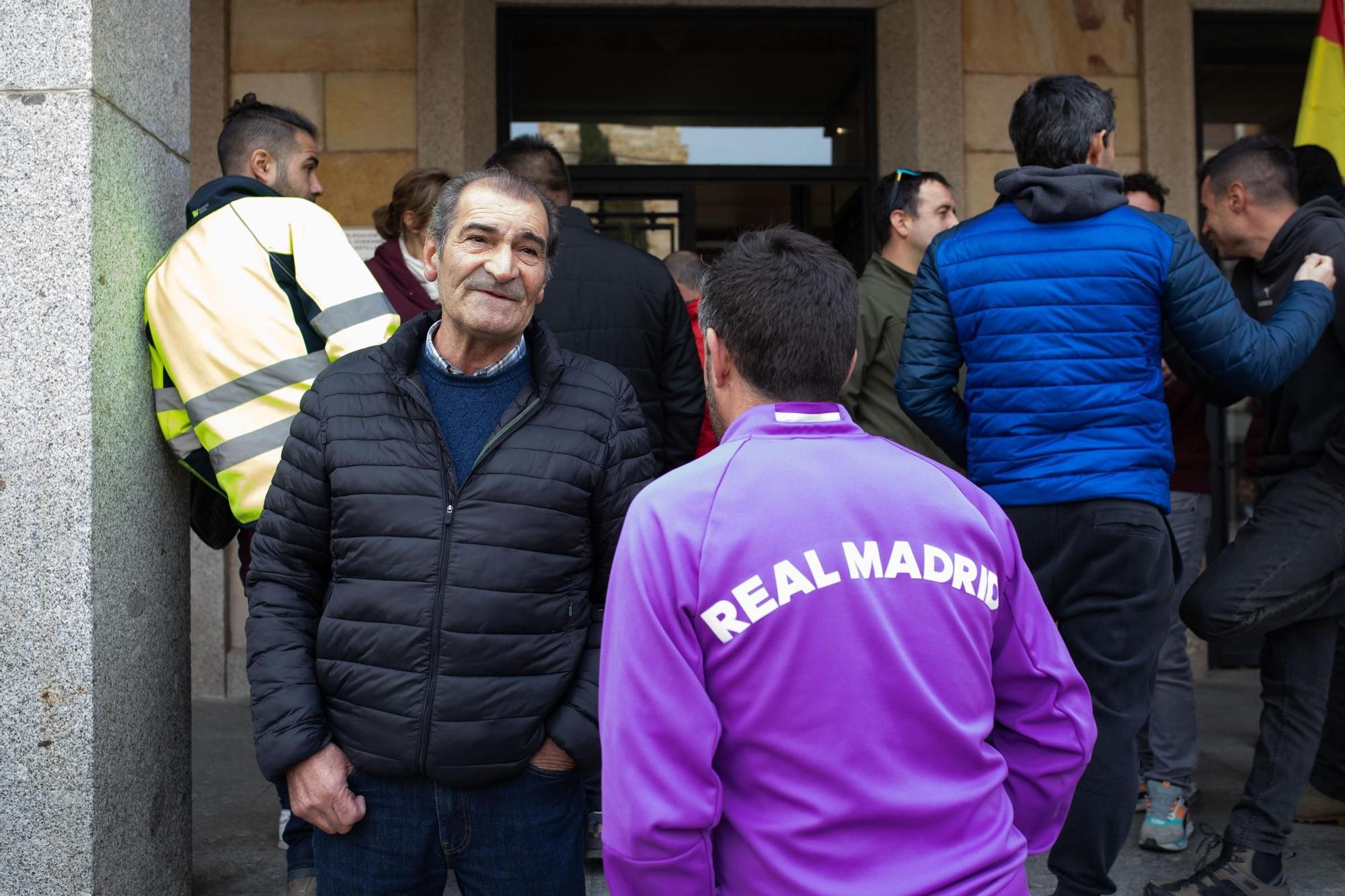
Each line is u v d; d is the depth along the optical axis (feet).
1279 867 9.37
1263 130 19.42
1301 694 9.38
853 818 4.13
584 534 6.37
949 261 8.58
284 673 6.19
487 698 6.03
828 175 19.24
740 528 4.28
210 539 9.75
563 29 18.90
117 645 8.06
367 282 8.30
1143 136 18.52
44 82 7.77
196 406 8.18
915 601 4.30
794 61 19.16
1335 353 9.42
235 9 17.60
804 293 4.69
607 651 4.38
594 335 9.85
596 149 19.11
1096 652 8.04
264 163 9.68
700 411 10.47
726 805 4.29
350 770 6.18
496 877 6.31
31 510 7.68
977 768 4.36
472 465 6.20
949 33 18.08
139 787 8.39
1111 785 7.83
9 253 7.71
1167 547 8.19
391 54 17.67
